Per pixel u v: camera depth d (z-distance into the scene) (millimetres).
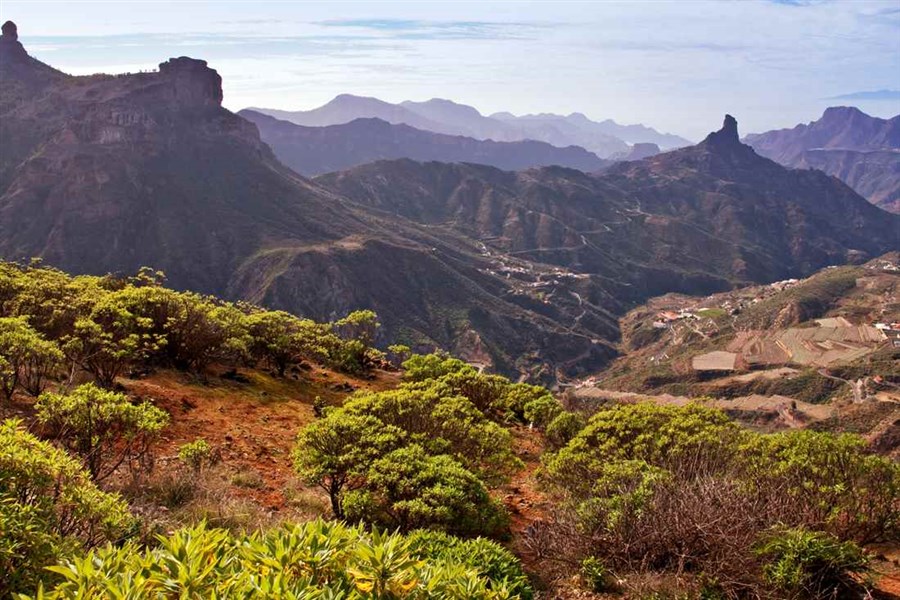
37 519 3771
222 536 2738
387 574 2713
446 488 8242
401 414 10703
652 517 7340
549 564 7688
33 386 11836
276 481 10523
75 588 2432
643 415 12367
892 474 8086
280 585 2361
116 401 7840
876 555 7668
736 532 6785
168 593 2395
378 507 8523
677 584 6570
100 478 7527
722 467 9961
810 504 7957
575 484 10609
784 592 6281
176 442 11219
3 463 4105
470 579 2990
